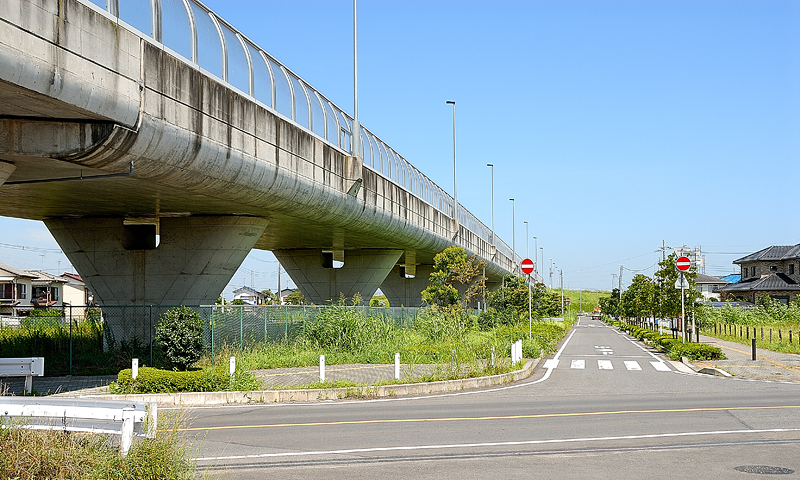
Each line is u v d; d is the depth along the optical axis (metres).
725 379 22.28
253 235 27.70
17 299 59.50
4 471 7.19
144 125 15.12
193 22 17.81
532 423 13.03
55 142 14.34
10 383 19.44
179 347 19.05
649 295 51.69
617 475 8.74
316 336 28.84
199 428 12.56
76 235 28.02
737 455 9.95
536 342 33.31
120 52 14.21
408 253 52.03
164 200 23.33
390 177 36.06
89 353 24.92
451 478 8.63
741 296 86.56
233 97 19.27
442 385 19.16
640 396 17.62
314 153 25.02
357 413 14.61
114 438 8.20
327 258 46.91
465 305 43.22
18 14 11.21
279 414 14.51
